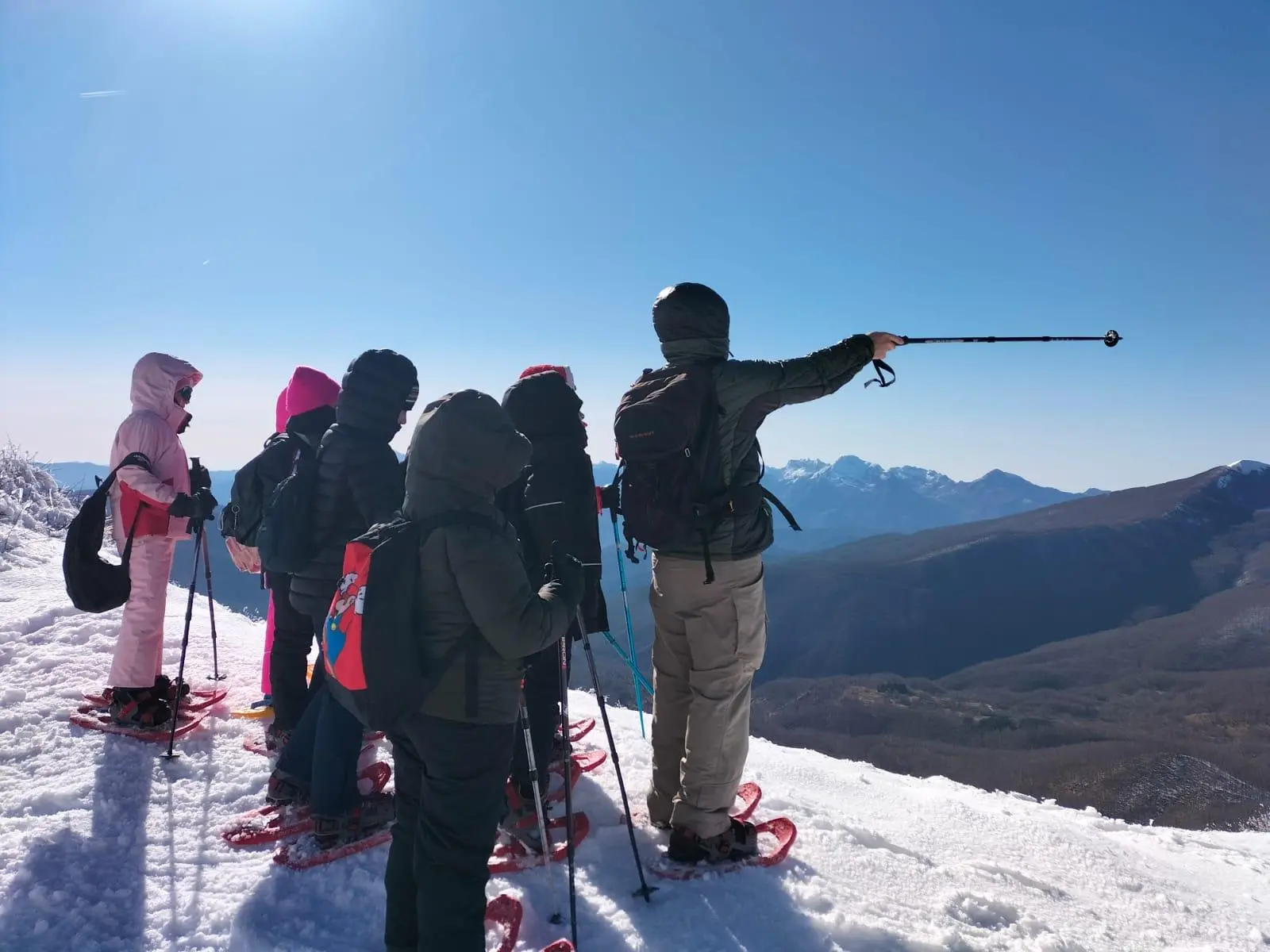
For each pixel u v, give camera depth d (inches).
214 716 196.5
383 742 187.9
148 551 185.0
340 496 149.5
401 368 152.3
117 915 116.6
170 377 188.9
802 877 134.9
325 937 113.0
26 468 514.6
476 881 96.5
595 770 179.3
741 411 131.0
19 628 250.5
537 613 95.1
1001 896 143.9
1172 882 179.8
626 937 113.7
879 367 144.1
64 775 159.6
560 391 138.0
